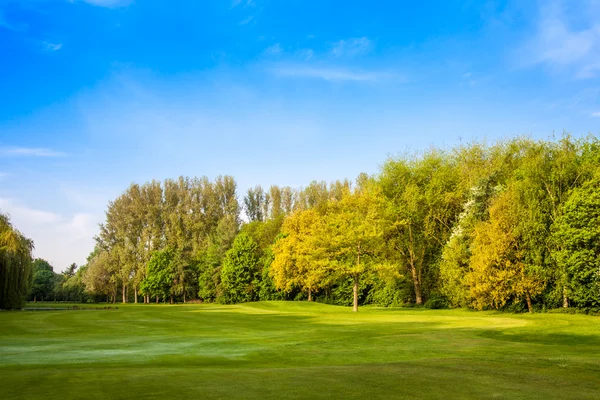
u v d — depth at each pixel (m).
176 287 84.31
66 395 8.10
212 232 89.44
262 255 82.62
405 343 17.84
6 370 11.62
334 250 47.88
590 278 33.72
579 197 34.06
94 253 117.12
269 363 13.41
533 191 37.62
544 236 36.47
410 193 52.31
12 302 47.91
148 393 8.20
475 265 38.66
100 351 16.20
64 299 110.81
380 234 45.47
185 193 90.50
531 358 13.18
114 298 96.12
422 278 54.62
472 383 9.14
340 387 8.70
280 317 35.06
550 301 37.12
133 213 90.56
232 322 29.86
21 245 49.41
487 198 45.09
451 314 38.50
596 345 17.38
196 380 9.48
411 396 7.95
